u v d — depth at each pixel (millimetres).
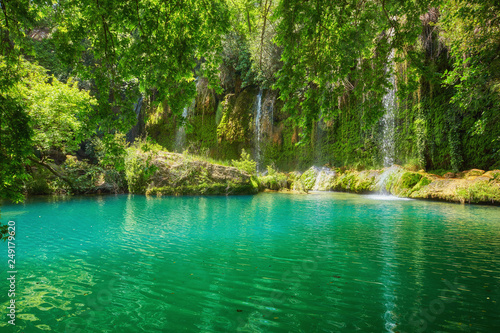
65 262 5277
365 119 5332
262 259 5539
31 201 14812
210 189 19234
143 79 4848
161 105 5043
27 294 3900
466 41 6738
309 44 4957
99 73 4773
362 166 23938
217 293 3988
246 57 26156
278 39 4820
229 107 30047
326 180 24922
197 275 4672
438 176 18109
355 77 5281
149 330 3027
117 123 4848
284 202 15227
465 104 6707
